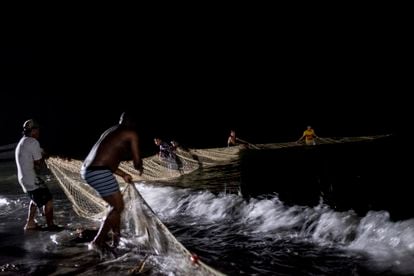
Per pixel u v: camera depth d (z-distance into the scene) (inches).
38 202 221.8
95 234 205.6
